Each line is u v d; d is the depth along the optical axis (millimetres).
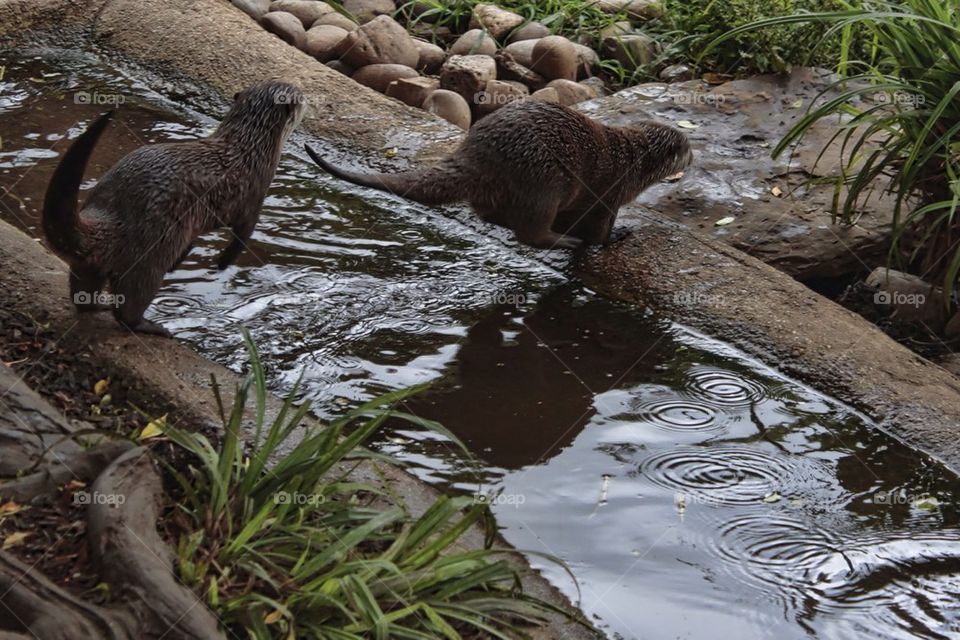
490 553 3145
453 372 4547
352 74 7562
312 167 6234
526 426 4238
